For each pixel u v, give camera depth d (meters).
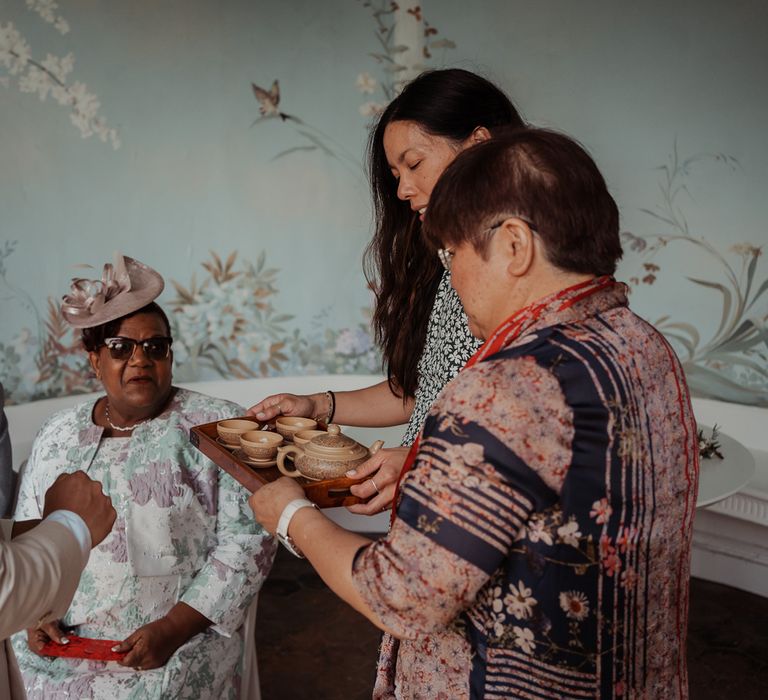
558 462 1.07
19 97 3.74
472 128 1.69
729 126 3.86
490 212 1.14
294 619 3.65
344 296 4.47
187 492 2.21
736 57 3.80
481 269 1.18
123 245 4.09
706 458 2.84
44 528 1.29
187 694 2.08
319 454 1.66
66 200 3.92
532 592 1.11
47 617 1.29
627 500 1.11
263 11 4.13
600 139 4.09
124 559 2.15
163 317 2.25
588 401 1.08
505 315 1.19
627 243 4.14
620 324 1.17
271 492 1.34
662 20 3.90
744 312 3.97
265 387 4.45
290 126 4.27
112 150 3.98
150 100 4.02
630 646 1.16
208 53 4.09
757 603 3.81
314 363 4.53
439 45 4.21
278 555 4.30
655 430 1.14
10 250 3.82
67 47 3.81
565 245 1.13
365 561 1.11
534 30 4.08
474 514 1.04
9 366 3.88
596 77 4.04
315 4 4.18
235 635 2.24
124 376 2.16
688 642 3.47
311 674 3.23
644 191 4.07
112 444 2.23
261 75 4.19
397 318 1.99
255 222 4.31
